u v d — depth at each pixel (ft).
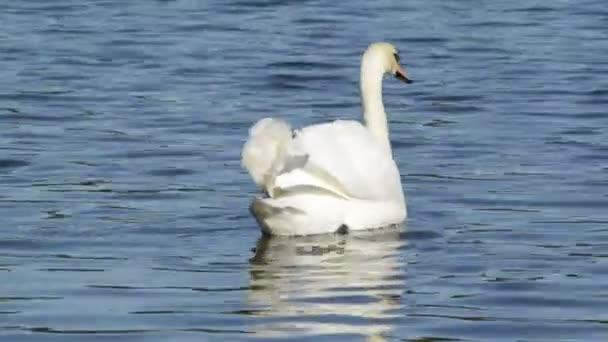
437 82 86.38
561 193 60.29
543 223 55.72
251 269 49.14
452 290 46.96
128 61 92.12
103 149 68.64
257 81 86.63
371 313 44.42
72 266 49.52
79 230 54.24
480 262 50.24
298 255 50.90
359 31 102.94
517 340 42.11
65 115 76.69
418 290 46.93
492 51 95.86
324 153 52.85
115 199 59.06
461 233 54.19
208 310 44.55
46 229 54.29
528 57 93.66
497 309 45.03
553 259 50.70
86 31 101.50
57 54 93.71
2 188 60.90
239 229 54.54
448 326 43.29
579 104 79.97
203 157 67.10
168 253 51.24
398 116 77.46
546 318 44.14
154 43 97.76
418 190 61.00
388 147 57.36
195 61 92.22
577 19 107.24
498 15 108.78
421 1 114.73
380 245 52.31
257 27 104.32
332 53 95.04
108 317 43.78
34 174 63.52
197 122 75.15
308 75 88.48
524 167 65.26
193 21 106.01
